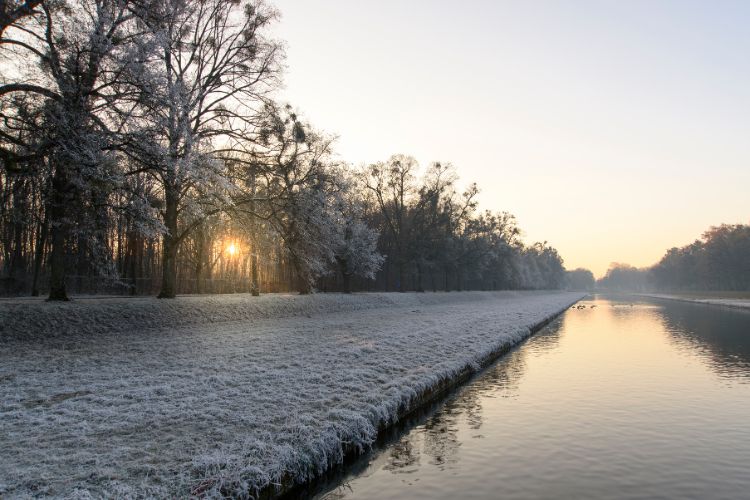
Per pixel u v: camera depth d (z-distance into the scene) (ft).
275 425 28.50
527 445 35.14
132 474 21.01
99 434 25.85
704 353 83.87
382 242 240.32
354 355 52.21
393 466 31.01
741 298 370.32
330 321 92.58
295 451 25.38
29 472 20.59
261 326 80.12
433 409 44.32
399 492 27.12
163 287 90.99
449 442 35.65
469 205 233.96
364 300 145.48
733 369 67.62
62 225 66.08
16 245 115.34
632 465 31.50
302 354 51.57
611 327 138.10
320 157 119.75
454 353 61.57
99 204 60.44
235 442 25.31
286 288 185.98
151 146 55.47
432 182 213.46
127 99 54.75
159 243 154.40
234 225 98.43
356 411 33.17
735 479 29.35
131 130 54.90
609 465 31.48
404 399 38.75
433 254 227.81
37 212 76.18
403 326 85.15
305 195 108.06
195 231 108.27
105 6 56.95
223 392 34.78
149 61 56.59
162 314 76.28
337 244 147.13
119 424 27.40
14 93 54.34
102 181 55.01
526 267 464.65
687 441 36.42
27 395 32.65
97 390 34.30
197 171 61.82
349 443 29.48
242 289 168.76
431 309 146.20
